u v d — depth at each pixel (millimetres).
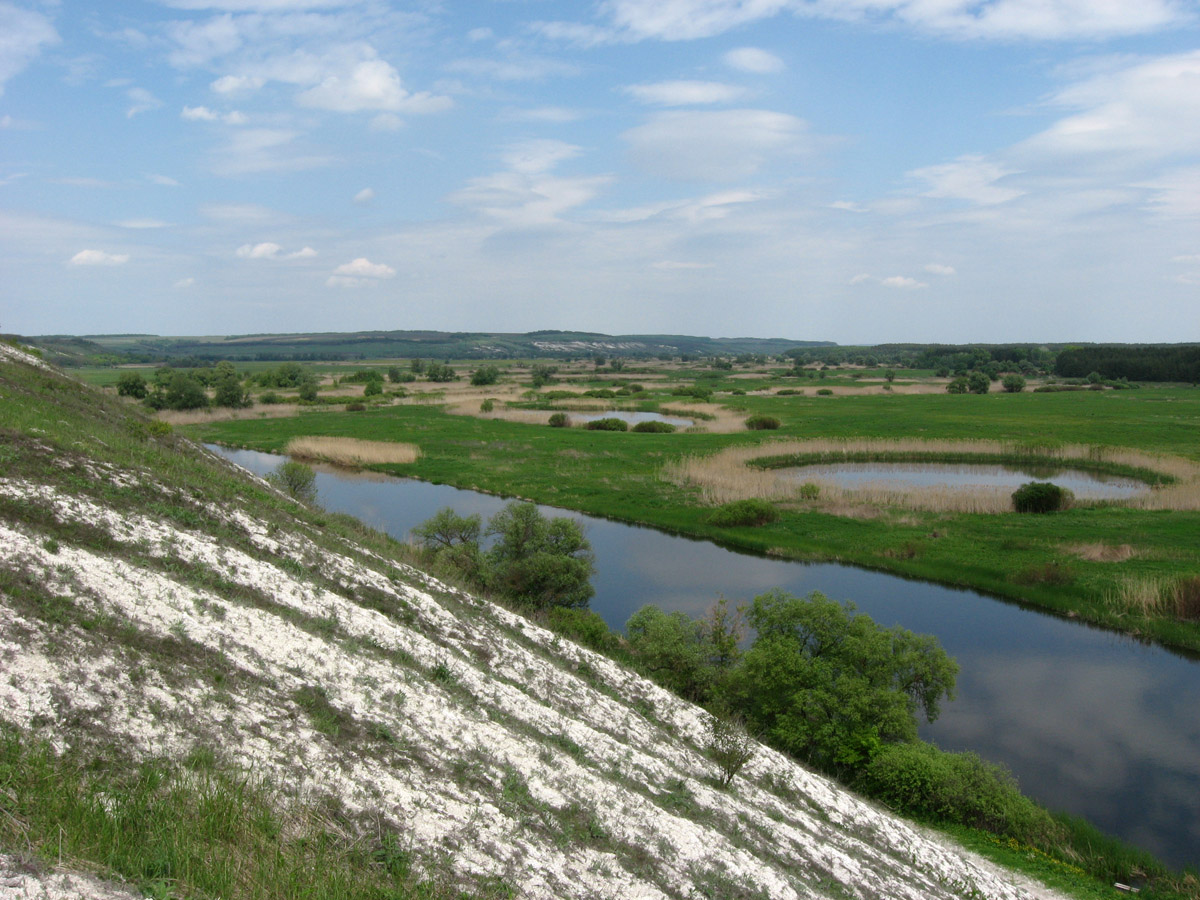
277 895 7250
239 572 15016
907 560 35094
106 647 10523
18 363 32469
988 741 20359
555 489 50469
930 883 13648
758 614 20766
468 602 20328
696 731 17875
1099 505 43719
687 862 11047
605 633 22875
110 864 6910
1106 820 17062
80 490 15367
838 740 17922
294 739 10320
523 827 10383
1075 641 26984
